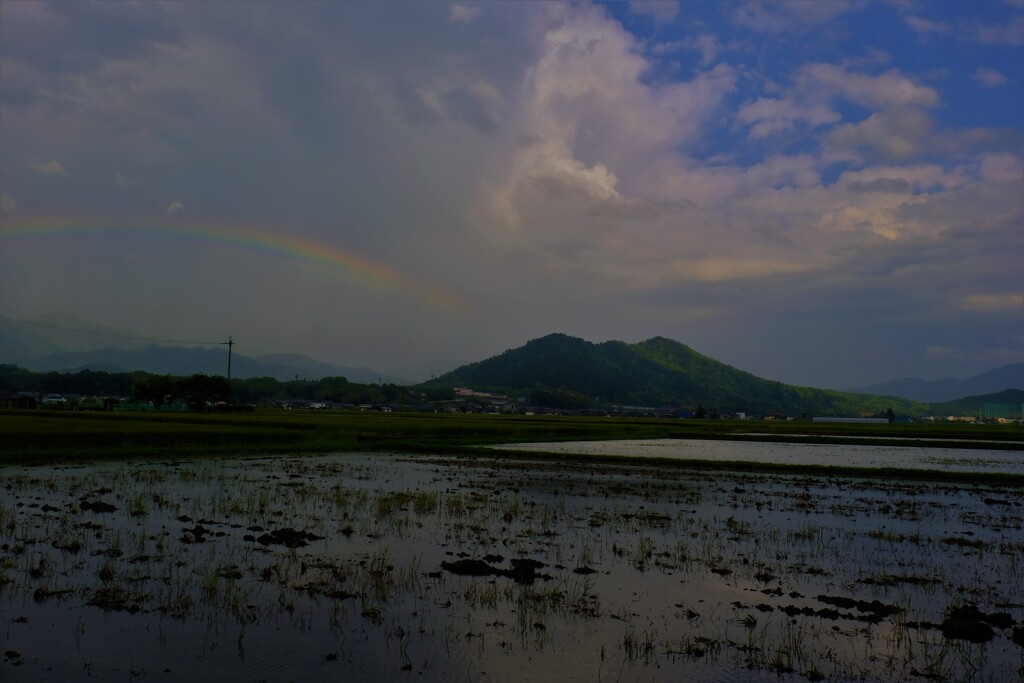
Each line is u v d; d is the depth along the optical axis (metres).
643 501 24.36
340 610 11.12
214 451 40.22
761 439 70.50
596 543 16.62
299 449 44.50
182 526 17.31
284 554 14.52
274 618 10.67
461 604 11.59
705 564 14.82
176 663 8.96
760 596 12.63
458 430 62.75
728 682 8.91
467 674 8.91
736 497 26.36
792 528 19.62
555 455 44.28
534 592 12.34
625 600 12.12
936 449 60.94
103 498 21.73
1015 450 60.72
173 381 113.88
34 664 8.83
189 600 11.30
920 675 9.29
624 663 9.41
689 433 78.94
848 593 13.02
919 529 20.14
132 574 12.78
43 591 11.46
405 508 20.91
